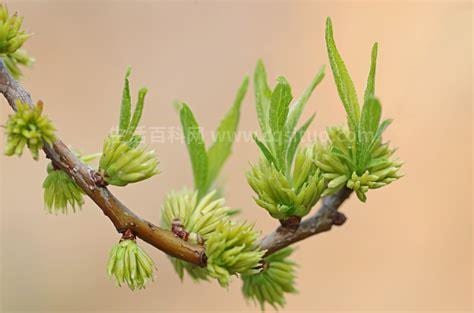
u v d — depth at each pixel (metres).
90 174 0.37
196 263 0.38
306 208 0.38
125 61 0.83
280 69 0.83
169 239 0.38
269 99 0.39
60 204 0.39
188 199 0.40
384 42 0.80
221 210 0.40
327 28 0.37
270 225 0.74
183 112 0.40
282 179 0.38
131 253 0.37
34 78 0.80
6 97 0.37
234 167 0.74
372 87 0.37
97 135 0.80
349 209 0.79
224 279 0.38
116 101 0.82
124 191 0.75
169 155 0.76
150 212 0.75
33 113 0.36
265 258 0.39
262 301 0.41
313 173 0.39
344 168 0.38
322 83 0.81
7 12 0.38
